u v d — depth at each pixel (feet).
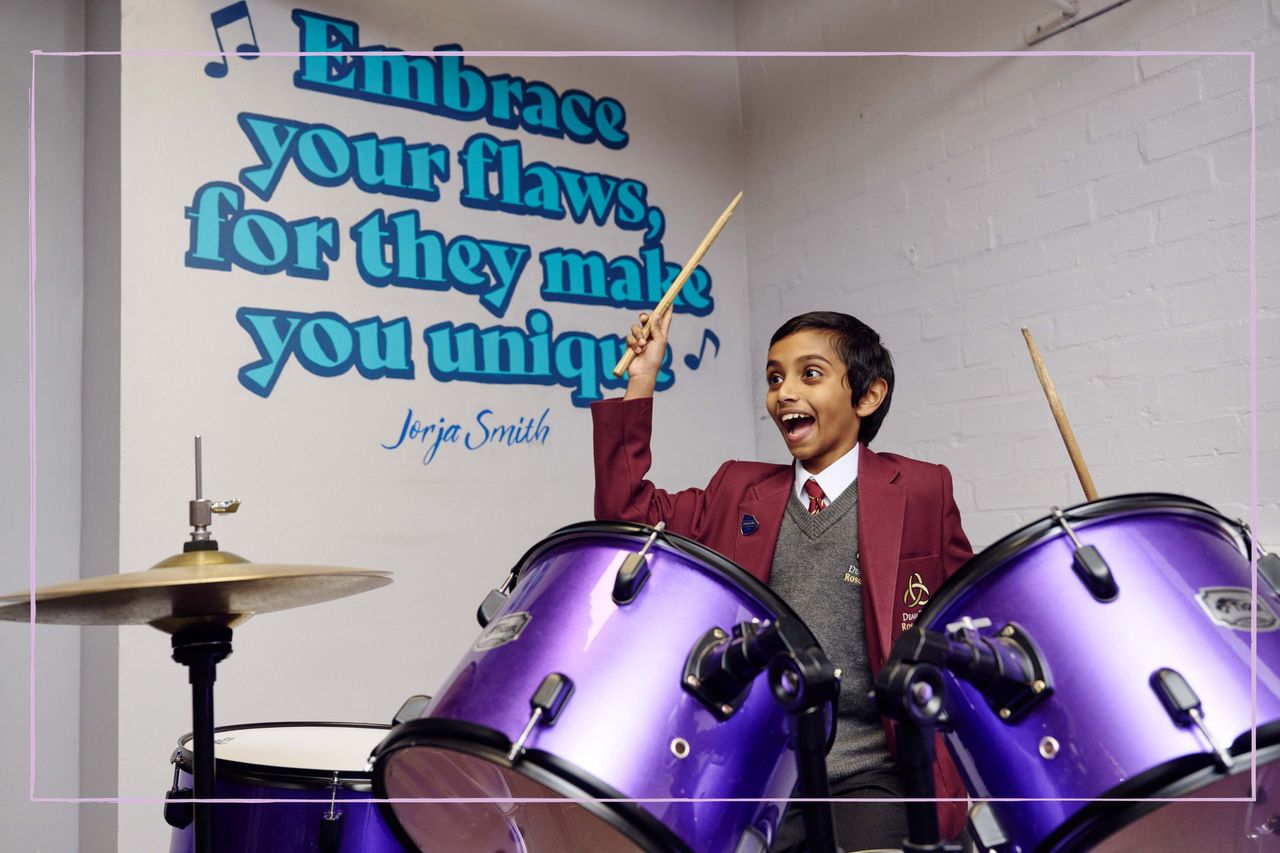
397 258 8.34
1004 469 7.95
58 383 7.84
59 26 8.03
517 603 3.90
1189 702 3.17
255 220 7.72
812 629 4.98
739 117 10.50
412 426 8.27
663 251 9.86
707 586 3.71
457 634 8.30
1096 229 7.42
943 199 8.51
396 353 8.25
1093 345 7.41
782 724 3.65
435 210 8.57
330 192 8.07
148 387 7.20
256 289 7.68
